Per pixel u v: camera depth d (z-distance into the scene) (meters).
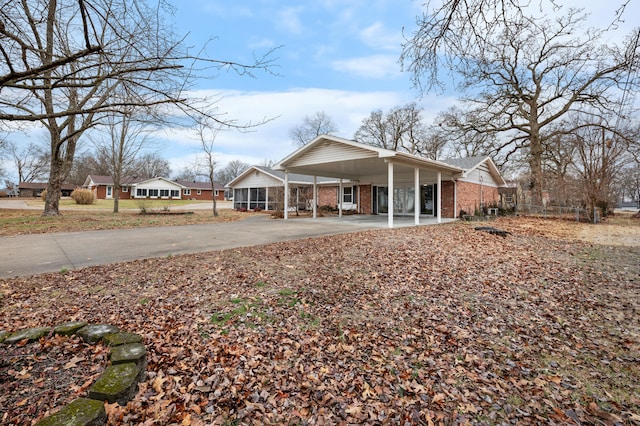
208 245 8.35
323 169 16.14
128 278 5.25
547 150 21.28
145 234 10.51
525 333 3.55
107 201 35.50
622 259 6.84
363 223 14.16
